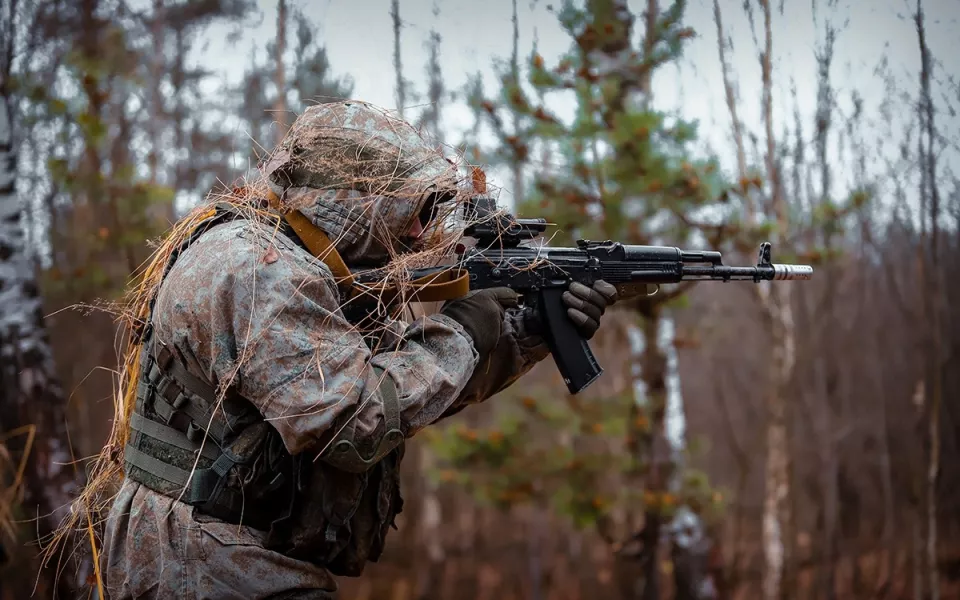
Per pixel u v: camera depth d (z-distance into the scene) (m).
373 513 2.36
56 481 4.62
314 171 2.29
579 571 15.27
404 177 2.32
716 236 6.91
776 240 7.64
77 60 8.68
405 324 2.46
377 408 2.11
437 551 15.10
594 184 6.76
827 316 17.20
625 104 7.01
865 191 7.91
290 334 2.09
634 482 8.62
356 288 2.32
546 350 2.84
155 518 2.20
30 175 11.23
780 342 9.47
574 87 6.73
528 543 15.97
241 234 2.18
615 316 8.56
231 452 2.17
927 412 13.52
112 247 8.69
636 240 6.78
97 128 8.70
